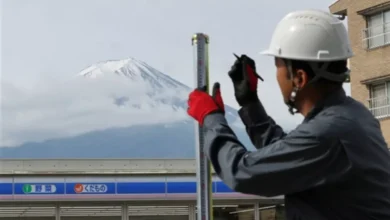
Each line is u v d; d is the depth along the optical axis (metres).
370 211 2.47
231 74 3.08
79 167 28.39
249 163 2.49
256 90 3.09
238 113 3.16
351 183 2.45
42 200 27.62
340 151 2.44
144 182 27.97
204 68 3.17
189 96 2.76
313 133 2.44
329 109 2.53
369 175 2.46
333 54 2.59
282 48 2.63
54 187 27.70
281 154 2.45
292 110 2.67
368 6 28.31
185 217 28.50
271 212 27.19
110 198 27.80
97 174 27.88
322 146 2.43
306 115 2.57
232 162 2.52
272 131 3.11
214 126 2.62
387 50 27.81
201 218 3.13
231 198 27.19
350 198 2.46
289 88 2.64
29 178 27.62
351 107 2.55
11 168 28.05
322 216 2.48
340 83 2.61
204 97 2.70
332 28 2.62
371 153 2.48
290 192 2.49
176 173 28.14
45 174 27.67
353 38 28.94
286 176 2.45
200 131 3.11
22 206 27.89
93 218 28.22
